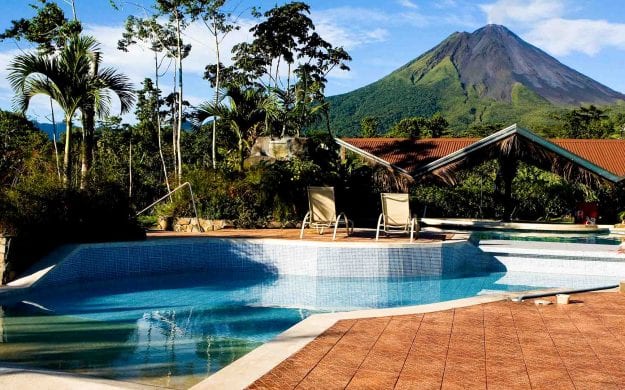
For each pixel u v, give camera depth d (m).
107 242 10.24
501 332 5.45
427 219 17.36
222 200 15.12
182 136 43.59
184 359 5.30
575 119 69.12
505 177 17.41
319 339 5.14
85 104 12.86
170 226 15.20
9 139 26.34
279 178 15.16
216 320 7.14
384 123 195.25
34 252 9.34
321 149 19.00
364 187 18.28
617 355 4.74
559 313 6.30
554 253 11.11
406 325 5.69
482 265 11.68
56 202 9.96
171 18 23.86
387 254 10.52
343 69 38.03
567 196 20.48
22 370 4.18
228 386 3.92
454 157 16.98
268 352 4.72
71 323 6.86
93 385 3.91
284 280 10.30
